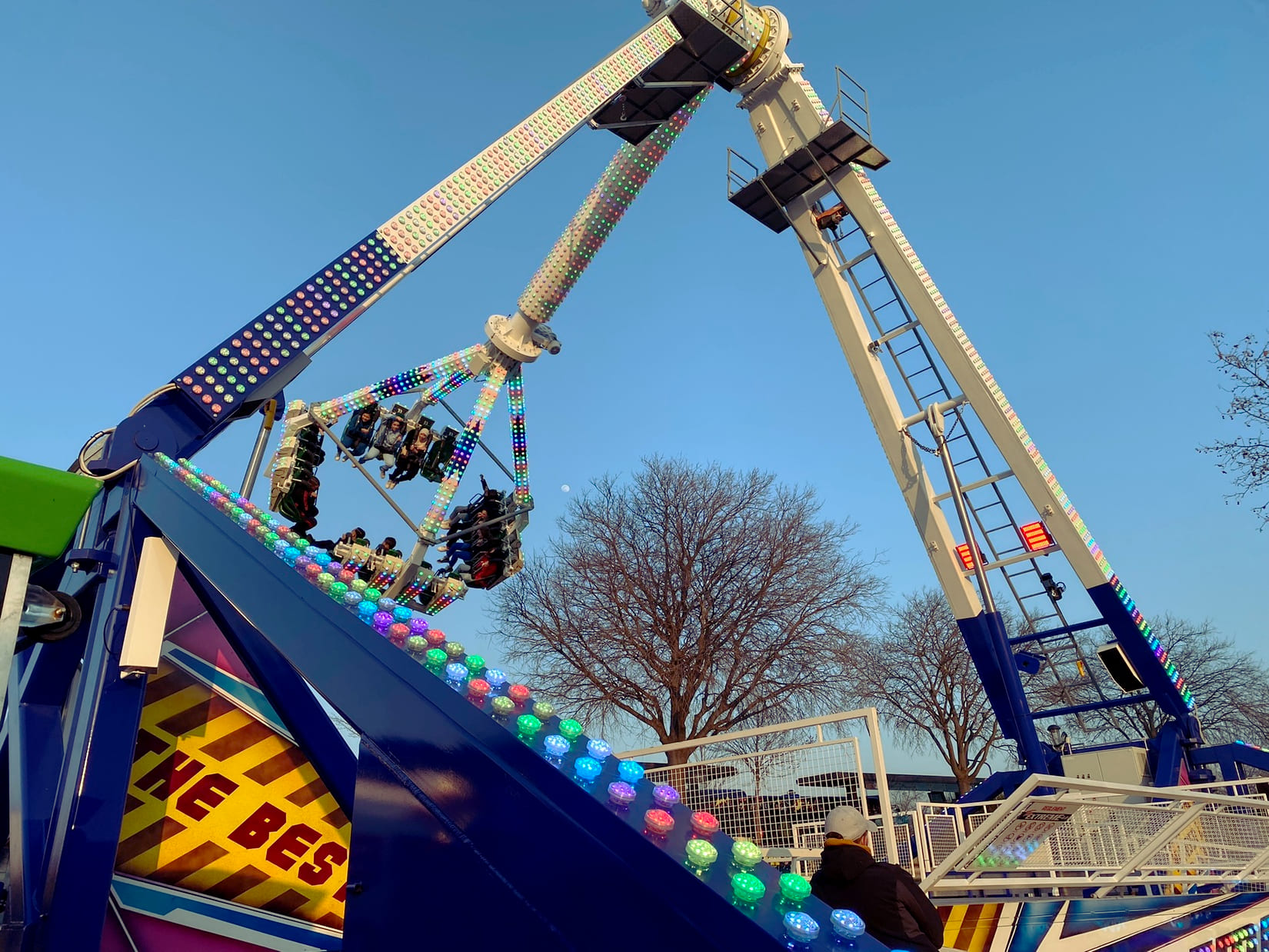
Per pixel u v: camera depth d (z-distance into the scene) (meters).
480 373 13.95
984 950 6.50
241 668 5.11
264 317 5.54
